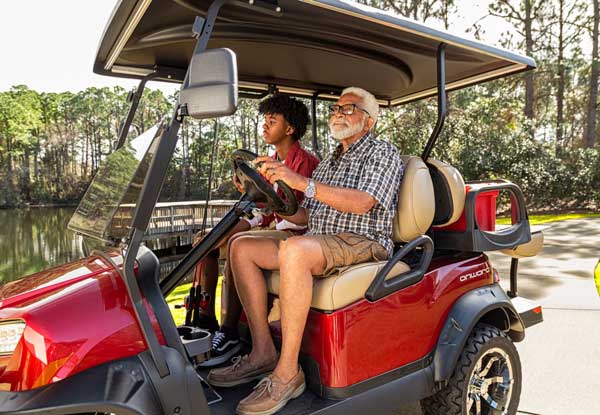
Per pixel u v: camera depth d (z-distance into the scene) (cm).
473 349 222
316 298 188
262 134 279
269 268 208
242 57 255
